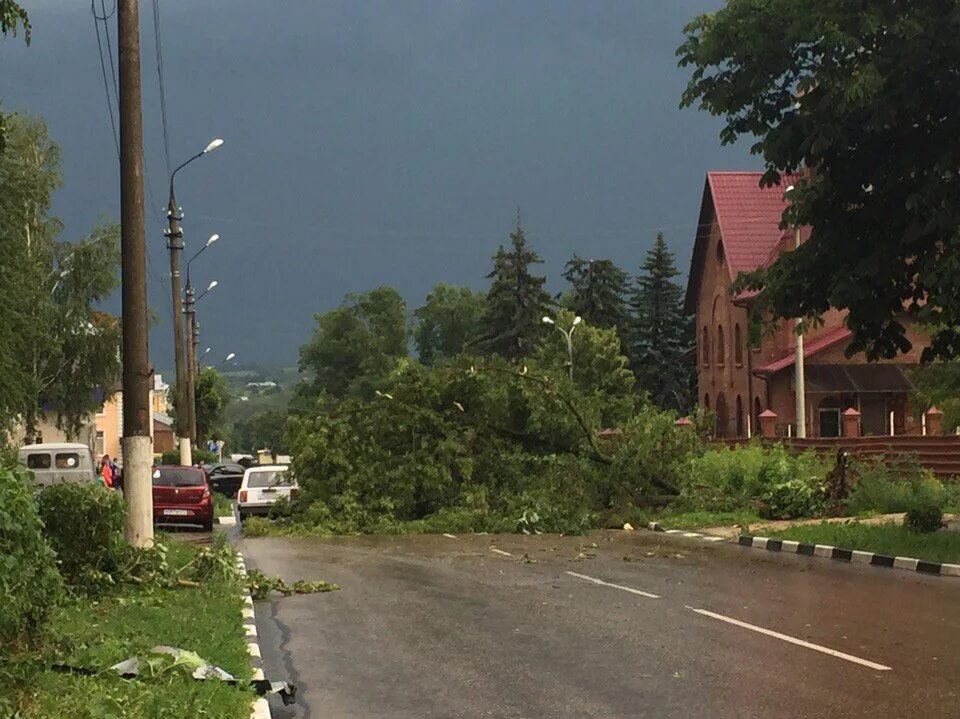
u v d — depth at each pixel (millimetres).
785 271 20281
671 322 95250
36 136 53469
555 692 9711
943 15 17938
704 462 32125
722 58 19281
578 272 99062
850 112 18172
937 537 21328
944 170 18000
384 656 11594
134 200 17859
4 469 10125
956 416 32812
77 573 15281
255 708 8852
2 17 15109
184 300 59938
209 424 93312
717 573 18766
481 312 139875
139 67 17938
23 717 7723
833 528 24266
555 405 30609
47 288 55375
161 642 11320
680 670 10539
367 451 30453
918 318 19062
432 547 24656
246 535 29891
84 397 58562
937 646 11703
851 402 55031
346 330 130625
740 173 67500
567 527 28375
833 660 10961
